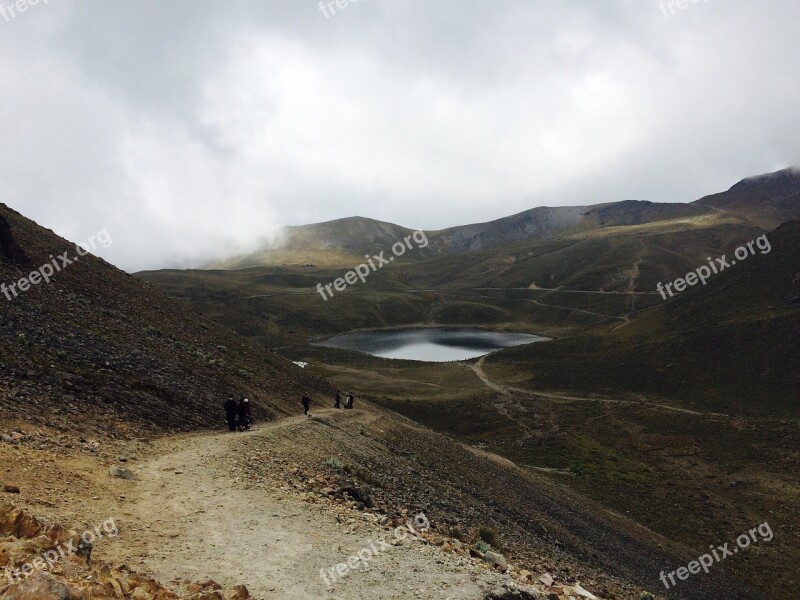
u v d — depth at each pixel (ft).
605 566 97.66
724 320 390.01
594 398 333.62
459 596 32.65
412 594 32.19
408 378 424.46
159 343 110.83
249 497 47.24
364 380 399.03
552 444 249.55
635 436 257.14
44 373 66.08
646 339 424.46
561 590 45.73
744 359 329.52
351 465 79.82
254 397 112.06
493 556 49.19
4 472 37.11
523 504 122.62
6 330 74.28
